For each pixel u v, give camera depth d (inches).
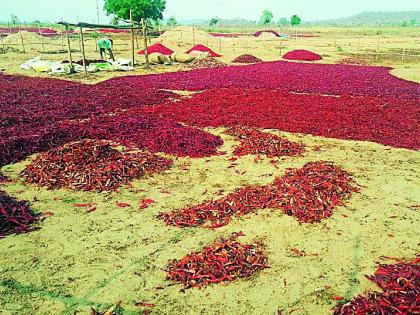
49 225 209.0
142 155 303.4
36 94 544.4
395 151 333.1
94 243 192.2
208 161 309.3
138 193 250.4
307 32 2967.5
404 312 140.4
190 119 428.1
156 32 2000.5
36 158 291.7
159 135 348.5
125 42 1593.3
